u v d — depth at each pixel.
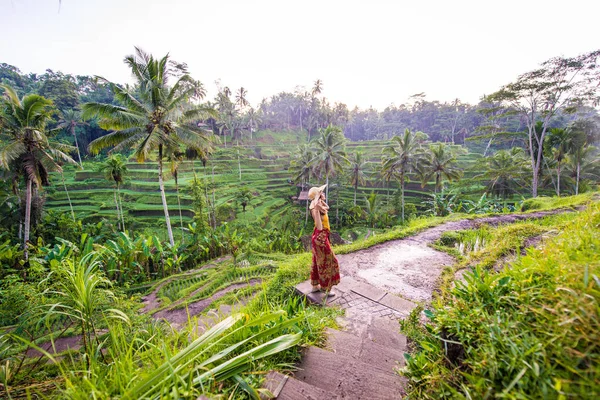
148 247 14.04
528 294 1.64
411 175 46.19
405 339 2.92
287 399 1.71
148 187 38.09
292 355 2.26
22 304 3.75
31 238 20.20
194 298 9.76
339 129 34.56
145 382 1.52
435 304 2.62
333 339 2.72
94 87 71.62
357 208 34.97
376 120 89.38
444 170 33.09
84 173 40.47
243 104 68.06
